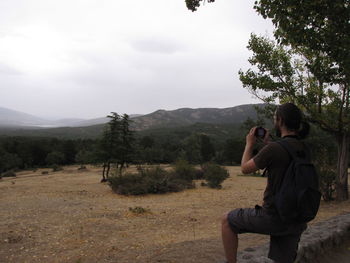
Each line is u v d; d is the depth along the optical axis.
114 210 14.13
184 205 15.88
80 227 10.45
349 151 15.16
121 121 30.27
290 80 13.71
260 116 14.79
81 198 18.52
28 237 9.05
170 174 24.77
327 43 6.38
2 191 21.69
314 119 13.62
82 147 77.25
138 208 13.52
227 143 64.25
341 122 13.09
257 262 3.58
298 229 2.32
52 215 12.76
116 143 29.58
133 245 8.04
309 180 2.17
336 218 6.44
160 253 5.77
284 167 2.24
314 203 2.16
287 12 5.84
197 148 64.19
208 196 19.30
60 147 76.12
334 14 5.70
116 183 21.45
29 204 15.79
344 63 6.43
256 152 2.53
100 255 7.05
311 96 13.46
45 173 47.34
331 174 14.59
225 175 24.47
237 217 2.50
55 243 8.42
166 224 11.16
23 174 52.47
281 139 2.35
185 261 4.88
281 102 14.21
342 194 13.98
